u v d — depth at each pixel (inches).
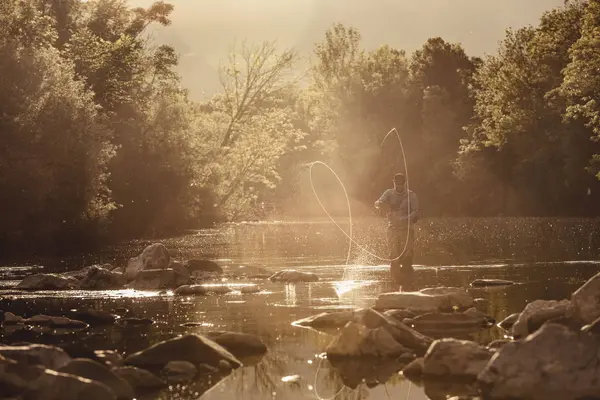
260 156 2571.4
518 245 1139.3
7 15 1515.7
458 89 3449.8
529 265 754.8
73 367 249.4
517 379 245.0
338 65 3570.4
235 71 2628.0
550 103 2472.9
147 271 647.1
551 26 2452.0
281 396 253.6
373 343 315.6
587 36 1930.4
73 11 2287.2
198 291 577.0
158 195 2090.3
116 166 1995.6
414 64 3577.8
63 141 1445.6
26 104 1391.5
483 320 388.2
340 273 728.3
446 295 430.6
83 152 1512.1
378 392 255.3
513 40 2709.2
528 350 249.9
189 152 2214.6
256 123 2625.5
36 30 1551.4
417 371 280.5
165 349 303.4
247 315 442.9
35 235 1441.9
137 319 421.7
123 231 1958.7
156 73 2479.1
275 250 1178.6
